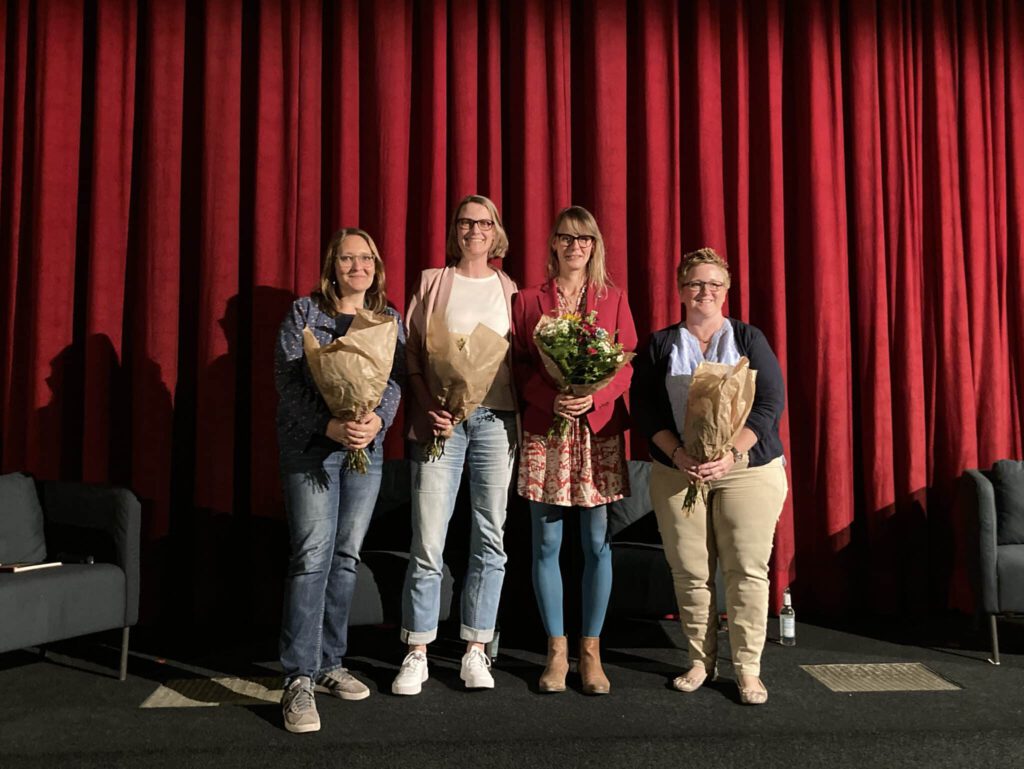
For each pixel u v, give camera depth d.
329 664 2.33
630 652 2.78
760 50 3.45
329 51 3.32
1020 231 3.51
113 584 2.45
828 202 3.38
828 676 2.52
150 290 3.12
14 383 3.14
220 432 3.12
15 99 3.17
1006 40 3.57
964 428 3.39
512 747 1.94
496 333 2.29
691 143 3.44
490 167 3.30
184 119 3.25
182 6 3.21
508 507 2.97
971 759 1.99
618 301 2.51
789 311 3.46
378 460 2.34
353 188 3.23
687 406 2.22
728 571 2.32
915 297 3.43
